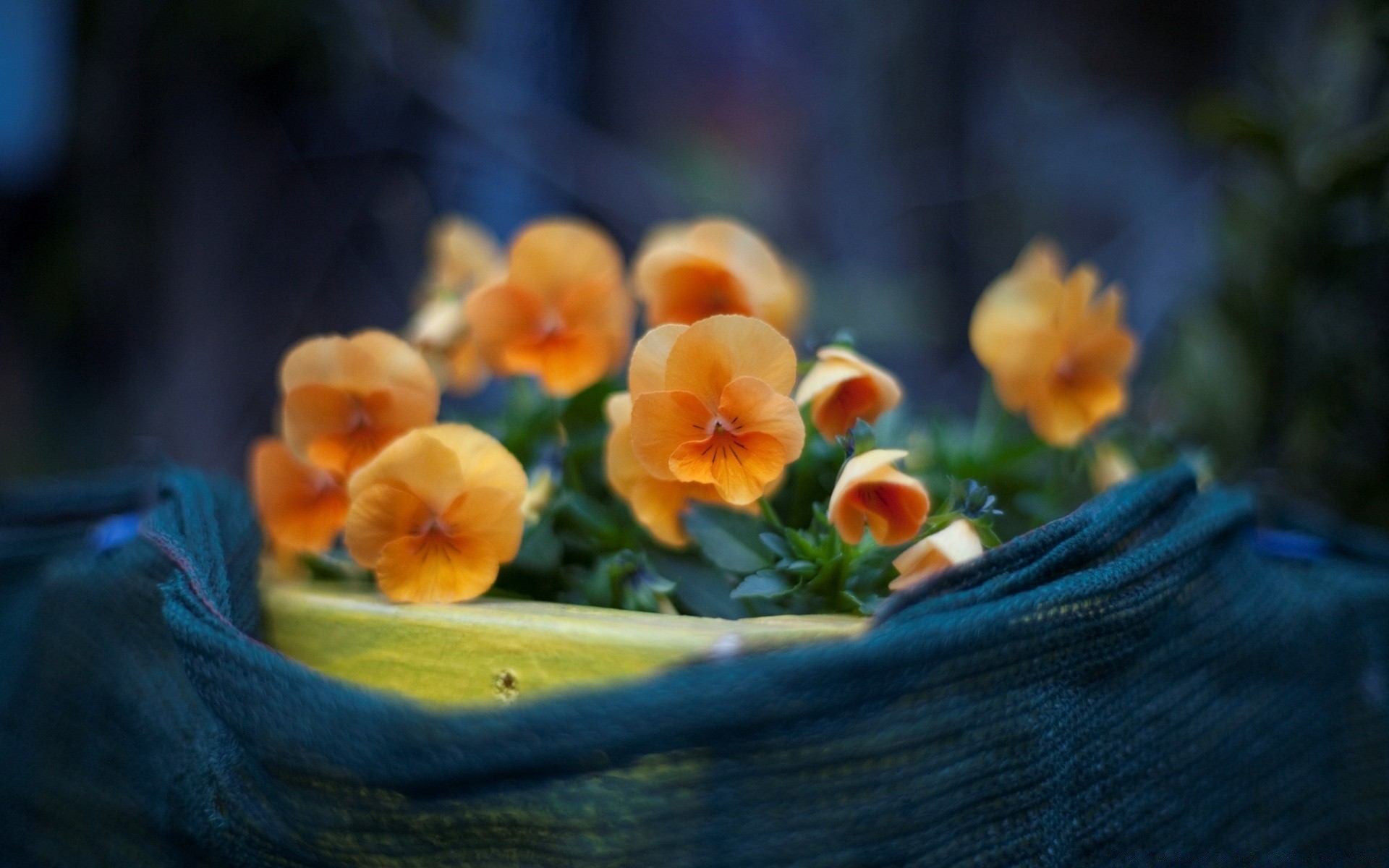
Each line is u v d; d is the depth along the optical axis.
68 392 1.57
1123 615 0.45
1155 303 2.10
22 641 0.60
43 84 1.35
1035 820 0.43
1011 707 0.43
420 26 1.48
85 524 0.63
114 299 1.47
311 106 1.40
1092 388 0.56
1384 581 0.58
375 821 0.42
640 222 1.66
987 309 0.56
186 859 0.48
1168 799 0.46
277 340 1.40
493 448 0.49
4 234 1.51
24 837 0.58
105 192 1.39
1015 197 2.64
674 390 0.47
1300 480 0.78
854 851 0.41
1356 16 0.85
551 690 0.45
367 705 0.41
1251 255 0.81
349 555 0.55
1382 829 0.54
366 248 1.45
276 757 0.42
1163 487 0.48
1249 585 0.51
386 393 0.52
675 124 2.45
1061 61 2.70
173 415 1.36
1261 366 0.78
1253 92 1.36
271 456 0.53
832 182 2.62
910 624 0.42
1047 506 0.57
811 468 0.52
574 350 0.56
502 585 0.53
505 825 0.42
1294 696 0.52
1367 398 0.77
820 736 0.41
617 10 2.24
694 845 0.41
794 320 0.63
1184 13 2.53
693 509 0.50
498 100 1.51
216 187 1.36
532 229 0.56
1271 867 0.49
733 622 0.45
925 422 0.63
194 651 0.43
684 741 0.40
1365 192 0.75
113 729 0.54
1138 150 2.68
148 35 1.33
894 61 2.59
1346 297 0.78
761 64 2.61
